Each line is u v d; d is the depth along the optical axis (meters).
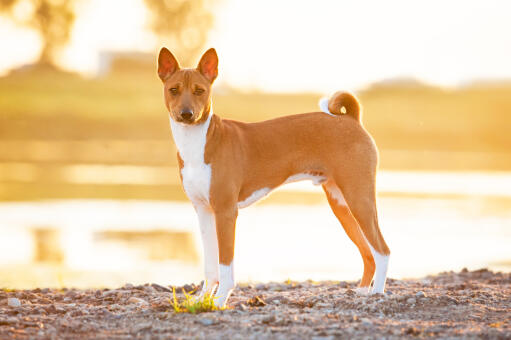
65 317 6.62
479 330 6.03
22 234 15.02
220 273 7.04
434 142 38.88
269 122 7.68
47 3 62.69
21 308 6.94
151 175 26.62
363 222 7.42
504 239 14.99
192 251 13.48
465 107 44.44
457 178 26.88
